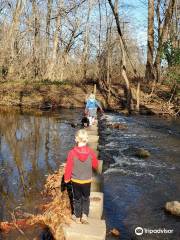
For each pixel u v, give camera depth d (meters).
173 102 26.67
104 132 18.02
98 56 34.22
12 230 6.99
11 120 20.45
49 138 15.65
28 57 37.69
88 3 34.69
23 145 14.23
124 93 29.23
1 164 11.54
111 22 34.69
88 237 6.25
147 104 27.16
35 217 7.43
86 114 17.44
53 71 34.91
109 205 8.52
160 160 12.84
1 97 28.28
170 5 31.23
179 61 25.47
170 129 19.41
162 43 29.52
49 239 6.67
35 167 11.26
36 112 24.34
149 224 7.62
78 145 6.73
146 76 32.25
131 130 18.77
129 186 9.89
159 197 9.17
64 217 7.01
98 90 30.05
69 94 29.23
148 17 32.09
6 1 38.66
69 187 8.73
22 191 9.12
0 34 37.91
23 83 31.20
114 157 13.02
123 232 7.22
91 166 6.75
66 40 38.16
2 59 34.12
